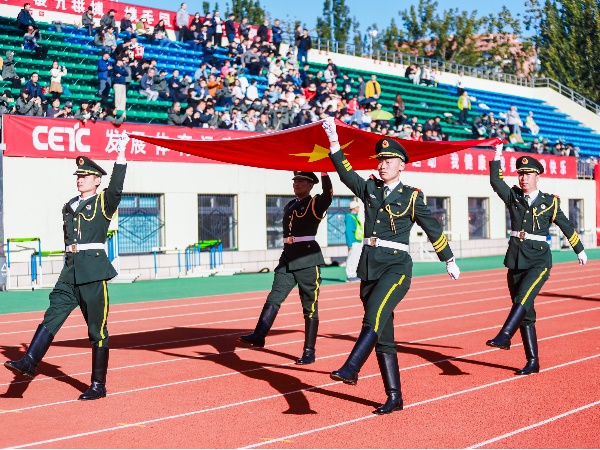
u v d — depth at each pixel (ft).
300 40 121.19
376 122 112.78
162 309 56.49
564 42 199.21
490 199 118.32
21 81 82.53
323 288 71.61
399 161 25.79
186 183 82.28
